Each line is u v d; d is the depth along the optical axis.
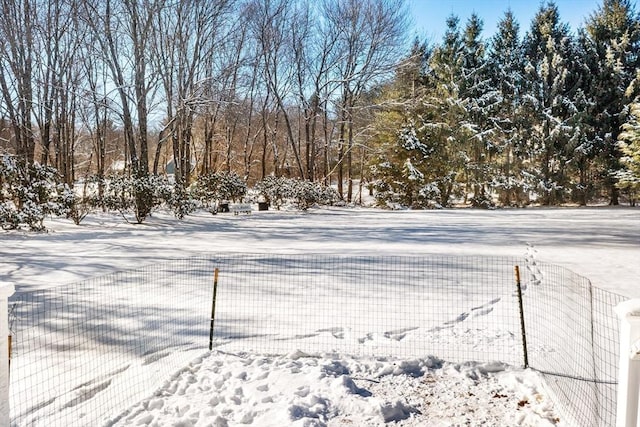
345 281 7.38
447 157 32.75
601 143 33.94
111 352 4.43
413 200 30.70
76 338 4.77
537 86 35.72
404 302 6.21
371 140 33.50
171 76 21.47
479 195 33.28
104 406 3.42
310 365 4.17
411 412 3.44
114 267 8.50
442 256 9.77
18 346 4.53
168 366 4.14
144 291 6.67
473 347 4.64
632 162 28.12
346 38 31.89
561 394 3.56
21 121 19.28
